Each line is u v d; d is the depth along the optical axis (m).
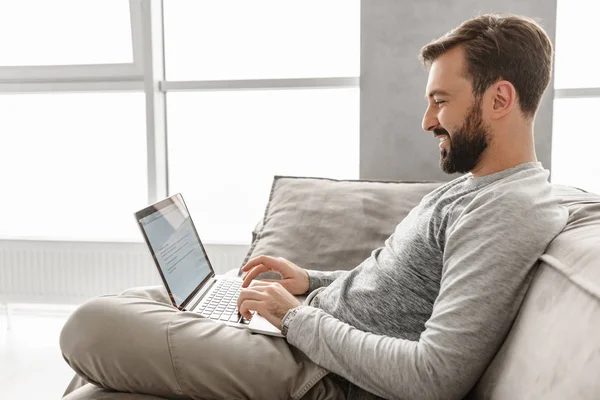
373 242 1.54
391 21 2.03
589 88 2.07
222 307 1.16
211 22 2.44
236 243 2.36
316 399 0.88
